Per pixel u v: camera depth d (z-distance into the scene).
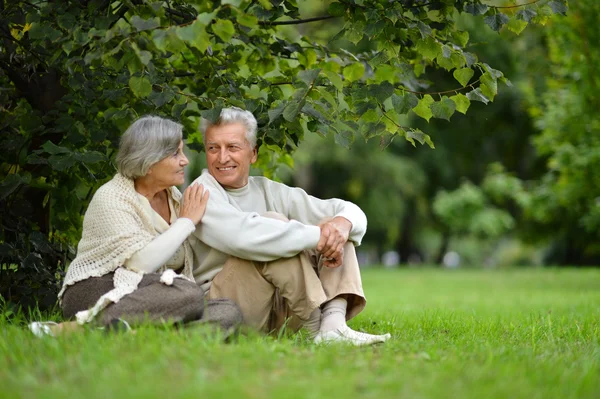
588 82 13.10
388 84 5.18
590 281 16.12
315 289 4.71
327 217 5.19
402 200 27.86
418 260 43.50
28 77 5.97
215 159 5.01
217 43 6.04
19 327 4.51
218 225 4.73
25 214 5.75
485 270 23.88
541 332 5.73
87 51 5.25
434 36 5.56
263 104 5.60
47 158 5.61
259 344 4.08
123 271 4.48
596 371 3.94
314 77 4.82
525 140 26.14
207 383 3.25
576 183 15.01
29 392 3.18
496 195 18.42
